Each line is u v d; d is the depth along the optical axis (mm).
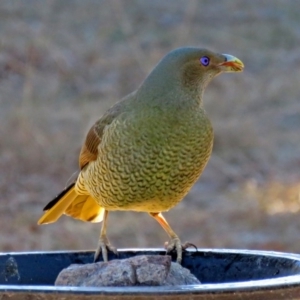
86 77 23703
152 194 7227
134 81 23781
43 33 25156
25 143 18609
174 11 28031
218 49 26266
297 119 21453
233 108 22047
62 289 4730
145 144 7059
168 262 5723
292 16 28516
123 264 5680
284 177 18062
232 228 15047
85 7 27141
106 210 7551
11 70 23297
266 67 24922
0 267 6328
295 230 14945
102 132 7367
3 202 16266
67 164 18141
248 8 28797
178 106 7090
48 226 14766
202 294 4746
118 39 25859
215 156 19188
